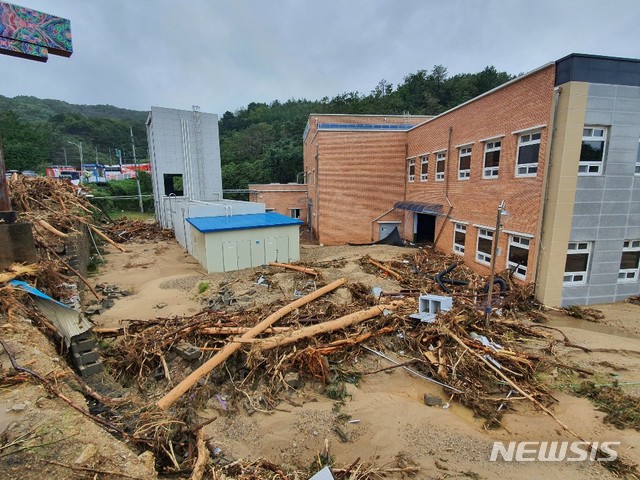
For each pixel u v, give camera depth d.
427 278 15.77
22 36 6.91
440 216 20.84
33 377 4.64
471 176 17.44
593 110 11.63
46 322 6.72
